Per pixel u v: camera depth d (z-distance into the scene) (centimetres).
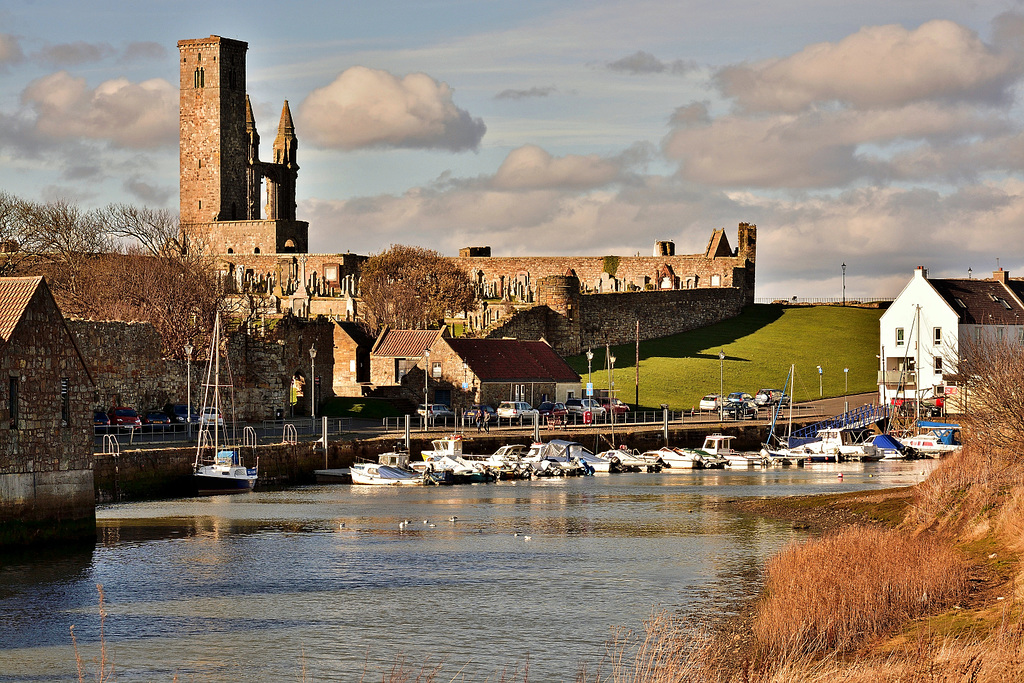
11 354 5697
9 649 4312
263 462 9894
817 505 7831
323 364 14725
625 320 19550
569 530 7106
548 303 18425
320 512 8031
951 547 5069
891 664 3381
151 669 4069
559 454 11744
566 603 4969
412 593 5209
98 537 6712
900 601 4175
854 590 4159
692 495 9206
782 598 4253
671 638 4000
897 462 12650
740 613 4719
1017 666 3169
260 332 13650
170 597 5131
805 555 4894
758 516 7650
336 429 12031
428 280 19212
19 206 15662
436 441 11512
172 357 12200
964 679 3180
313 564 5916
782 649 3728
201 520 7519
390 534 6956
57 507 5984
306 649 4300
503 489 9856
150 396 11225
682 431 13400
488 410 13612
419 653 4238
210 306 12925
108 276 13888
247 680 3938
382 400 14100
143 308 13062
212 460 9431
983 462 6206
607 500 8888
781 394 15950
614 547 6406
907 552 4706
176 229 18238
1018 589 4188
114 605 4978
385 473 10175
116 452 8662
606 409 14300
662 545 6456
